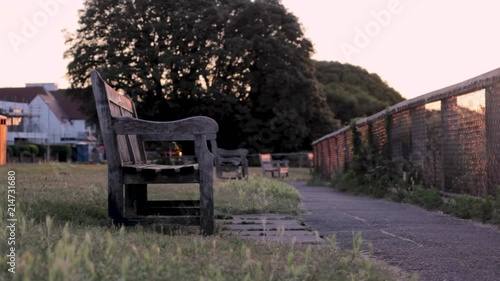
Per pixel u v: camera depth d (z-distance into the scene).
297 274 3.42
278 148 46.41
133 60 39.81
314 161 26.67
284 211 8.45
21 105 60.25
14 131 57.53
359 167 14.78
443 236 6.13
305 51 44.66
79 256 2.89
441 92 9.28
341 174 17.69
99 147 54.22
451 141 9.09
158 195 9.17
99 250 3.59
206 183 5.59
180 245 4.18
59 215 5.67
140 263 3.31
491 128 7.59
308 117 47.28
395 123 12.52
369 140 14.61
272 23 42.69
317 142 24.31
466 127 8.47
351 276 3.59
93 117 42.75
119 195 5.63
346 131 17.03
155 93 39.69
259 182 12.83
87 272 2.96
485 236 6.14
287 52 42.47
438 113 9.74
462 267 4.53
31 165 18.86
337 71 74.19
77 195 7.57
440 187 9.70
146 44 39.44
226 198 9.59
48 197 6.85
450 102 9.09
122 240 4.14
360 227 6.96
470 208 7.86
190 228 5.86
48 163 22.73
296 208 8.80
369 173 13.85
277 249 4.53
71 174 13.91
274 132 44.09
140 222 5.61
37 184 9.27
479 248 5.36
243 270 3.47
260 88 43.38
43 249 3.54
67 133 68.56
